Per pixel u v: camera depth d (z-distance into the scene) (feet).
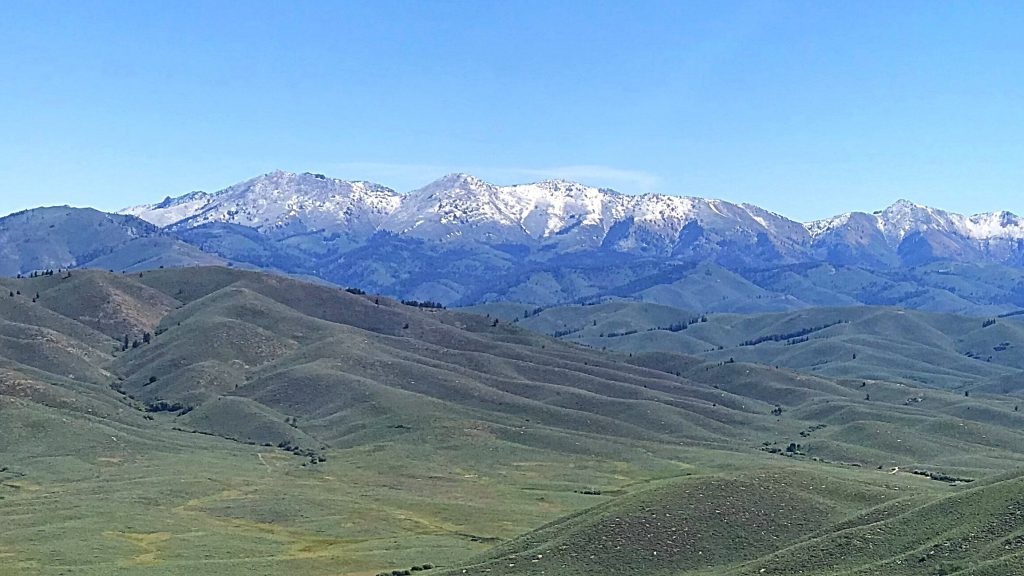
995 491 538.47
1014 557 444.96
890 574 477.77
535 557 577.43
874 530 536.83
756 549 567.59
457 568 598.34
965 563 467.93
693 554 565.94
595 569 556.92
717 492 625.00
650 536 580.71
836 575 490.08
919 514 545.85
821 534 566.36
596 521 607.37
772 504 613.11
